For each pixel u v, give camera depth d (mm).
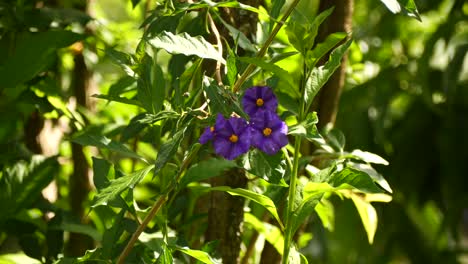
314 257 1338
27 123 1079
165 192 766
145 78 805
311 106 943
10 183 935
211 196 887
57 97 988
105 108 1111
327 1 931
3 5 976
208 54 723
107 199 720
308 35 732
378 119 1438
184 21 1009
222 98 710
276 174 723
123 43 1143
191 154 754
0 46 997
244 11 893
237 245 893
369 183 717
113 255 812
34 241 933
